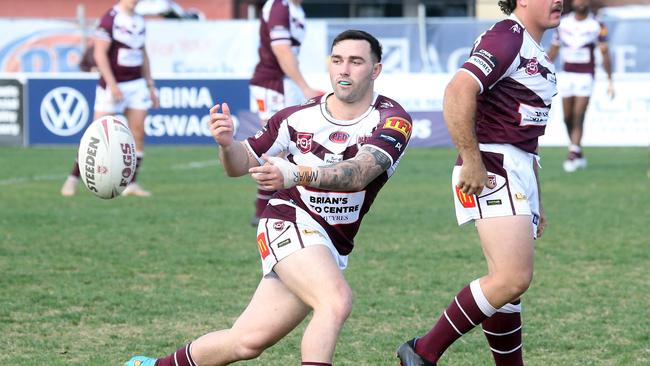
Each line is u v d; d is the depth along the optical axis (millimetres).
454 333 14844
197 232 29281
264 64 31078
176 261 25031
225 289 21984
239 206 34781
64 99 57688
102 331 18547
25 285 22219
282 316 13375
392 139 13289
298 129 13695
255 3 74875
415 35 60781
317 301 12828
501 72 14180
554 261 25094
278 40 30281
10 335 18219
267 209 13812
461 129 14008
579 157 46188
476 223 14688
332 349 12523
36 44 64062
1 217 31828
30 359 16656
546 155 53062
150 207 34344
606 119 57062
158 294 21453
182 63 62344
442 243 27578
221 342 13531
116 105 36688
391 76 56812
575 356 17109
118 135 14570
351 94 13461
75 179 37969
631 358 16938
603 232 29281
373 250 26531
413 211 33438
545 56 14664
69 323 19109
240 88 56531
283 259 13195
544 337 18219
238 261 25047
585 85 45375
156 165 48594
